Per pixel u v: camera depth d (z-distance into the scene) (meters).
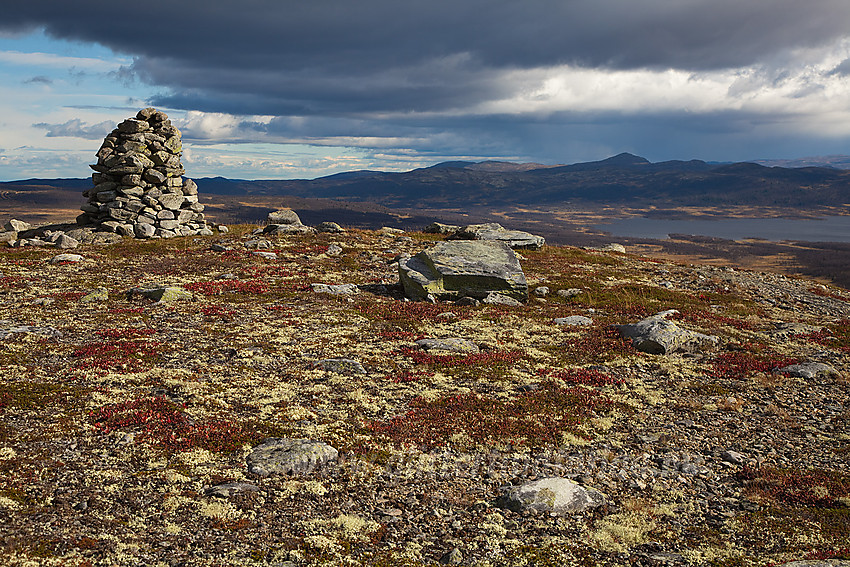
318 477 13.55
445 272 37.19
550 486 13.20
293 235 61.12
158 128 60.00
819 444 16.94
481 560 10.52
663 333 26.77
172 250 49.75
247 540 10.56
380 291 38.72
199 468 13.38
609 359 25.00
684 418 18.84
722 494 13.84
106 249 48.34
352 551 10.55
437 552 10.82
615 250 72.88
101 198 57.94
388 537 11.23
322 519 11.62
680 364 24.58
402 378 21.05
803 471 14.97
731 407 19.69
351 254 52.97
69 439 14.41
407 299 36.66
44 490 11.76
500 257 40.66
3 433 14.32
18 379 18.22
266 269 43.34
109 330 24.89
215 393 18.44
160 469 13.23
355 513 12.09
